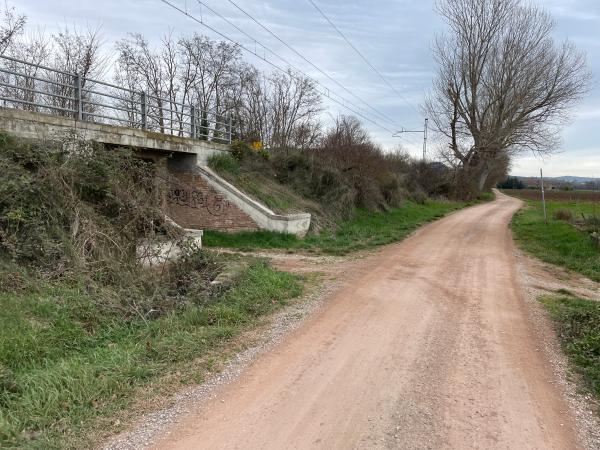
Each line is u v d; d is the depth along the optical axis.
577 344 6.35
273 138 33.03
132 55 31.69
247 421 4.28
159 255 9.55
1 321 5.69
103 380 4.77
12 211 7.96
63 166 9.14
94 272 7.85
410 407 4.59
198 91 34.91
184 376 5.19
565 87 41.50
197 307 7.50
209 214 17.55
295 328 7.01
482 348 6.30
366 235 19.92
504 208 42.31
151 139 14.94
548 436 4.12
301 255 14.63
